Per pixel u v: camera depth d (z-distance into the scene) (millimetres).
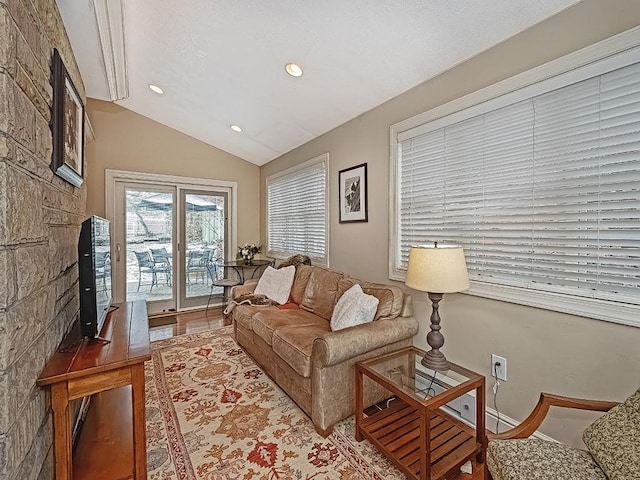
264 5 2012
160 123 4543
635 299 1408
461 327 2133
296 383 2164
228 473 1604
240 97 3318
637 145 1409
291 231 4453
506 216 1910
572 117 1613
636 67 1404
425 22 1858
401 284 2633
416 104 2459
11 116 1021
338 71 2508
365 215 2998
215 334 3760
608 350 1474
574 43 1567
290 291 3477
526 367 1779
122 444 1717
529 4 1616
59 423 1269
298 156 4180
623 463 1019
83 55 2377
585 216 1580
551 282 1708
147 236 4574
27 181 1180
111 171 4215
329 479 1565
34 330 1204
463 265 1798
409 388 1629
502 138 1918
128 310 2199
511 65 1836
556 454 1145
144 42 2646
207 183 4945
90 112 4086
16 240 1055
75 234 2164
